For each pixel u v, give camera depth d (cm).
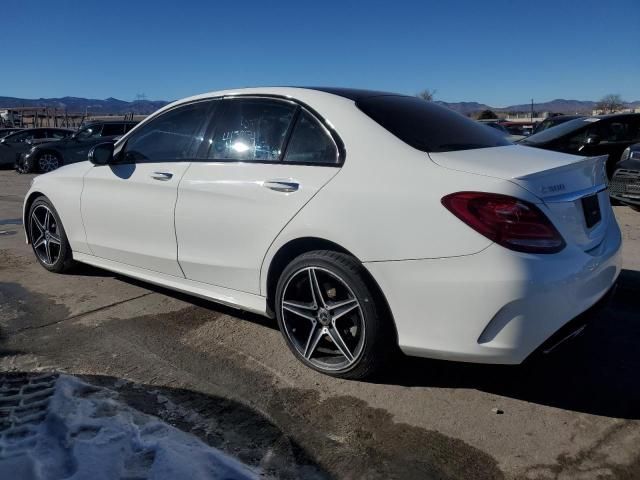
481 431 268
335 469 241
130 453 244
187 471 233
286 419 278
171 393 301
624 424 272
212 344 364
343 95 338
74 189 465
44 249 522
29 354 349
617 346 355
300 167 320
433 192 271
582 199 290
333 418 279
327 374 318
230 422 274
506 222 254
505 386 309
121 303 439
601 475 236
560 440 260
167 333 381
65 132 2120
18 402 287
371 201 286
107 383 311
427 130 320
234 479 229
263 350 354
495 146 332
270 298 342
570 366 330
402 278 275
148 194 399
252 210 334
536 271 252
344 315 302
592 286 278
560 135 935
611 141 907
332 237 296
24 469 231
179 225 378
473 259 257
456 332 266
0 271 532
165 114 413
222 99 380
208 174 362
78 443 251
